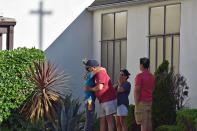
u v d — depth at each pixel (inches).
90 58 789.2
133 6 696.4
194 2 581.0
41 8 753.0
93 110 509.0
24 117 603.8
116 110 511.8
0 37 666.8
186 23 593.0
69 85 769.6
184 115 446.3
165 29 633.6
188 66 586.6
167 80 542.3
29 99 603.8
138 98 470.6
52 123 565.6
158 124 542.9
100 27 774.5
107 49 761.0
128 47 705.0
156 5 650.2
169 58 624.1
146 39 667.4
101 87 498.0
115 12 741.3
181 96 549.0
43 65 608.4
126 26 713.6
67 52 772.6
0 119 593.9
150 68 660.7
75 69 778.2
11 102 601.3
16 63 600.7
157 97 543.2
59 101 591.5
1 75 590.6
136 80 470.9
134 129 601.0
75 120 567.5
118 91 535.8
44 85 604.1
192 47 581.9
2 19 650.8
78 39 781.9
